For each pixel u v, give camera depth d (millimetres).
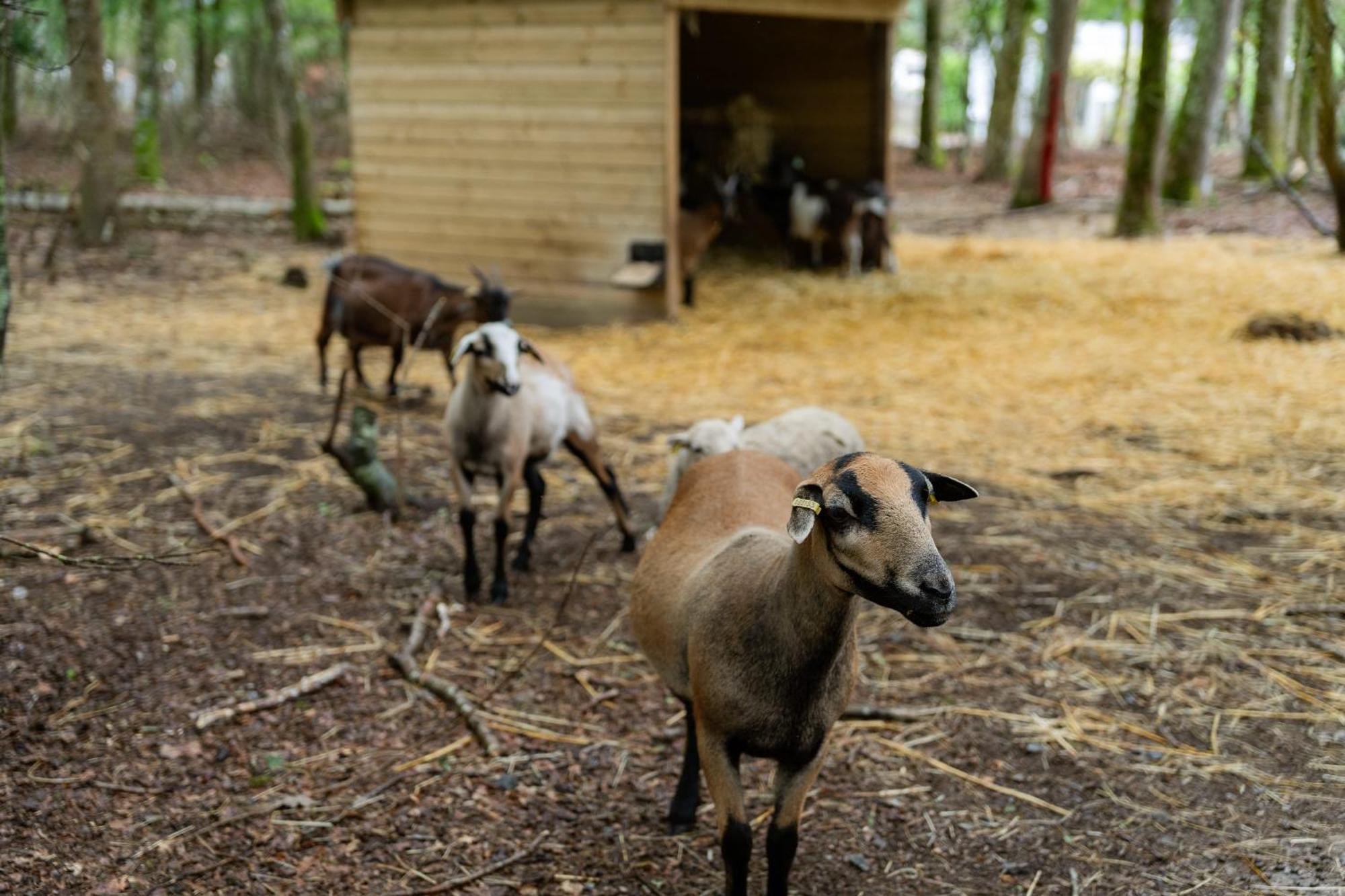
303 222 17000
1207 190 19031
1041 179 20797
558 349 10883
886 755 4219
